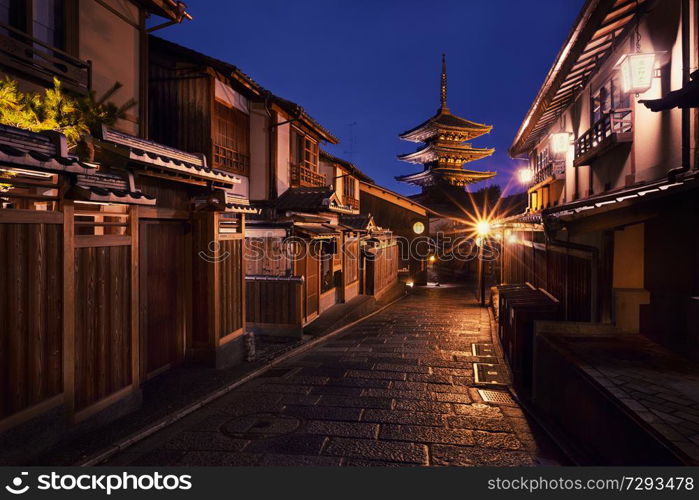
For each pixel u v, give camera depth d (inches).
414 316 743.1
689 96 221.0
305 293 596.4
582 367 229.1
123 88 396.2
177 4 420.8
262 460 217.3
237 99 628.1
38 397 212.7
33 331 209.2
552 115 762.8
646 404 176.2
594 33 396.8
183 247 382.6
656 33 371.2
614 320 316.8
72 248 230.2
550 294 490.3
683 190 234.7
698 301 235.0
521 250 723.4
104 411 256.7
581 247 343.3
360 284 928.3
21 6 306.0
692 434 147.0
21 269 202.5
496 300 854.5
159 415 273.3
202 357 382.9
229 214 437.1
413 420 273.0
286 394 325.1
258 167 669.3
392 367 403.5
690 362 238.7
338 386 345.4
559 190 777.6
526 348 343.0
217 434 251.0
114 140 290.2
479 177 1937.7
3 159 176.7
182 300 382.0
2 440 193.6
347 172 1178.0
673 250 271.4
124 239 273.1
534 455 223.6
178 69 551.5
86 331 245.0
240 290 424.8
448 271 1755.7
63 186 223.3
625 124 446.6
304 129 798.5
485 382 354.0
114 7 385.7
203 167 364.2
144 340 335.3
